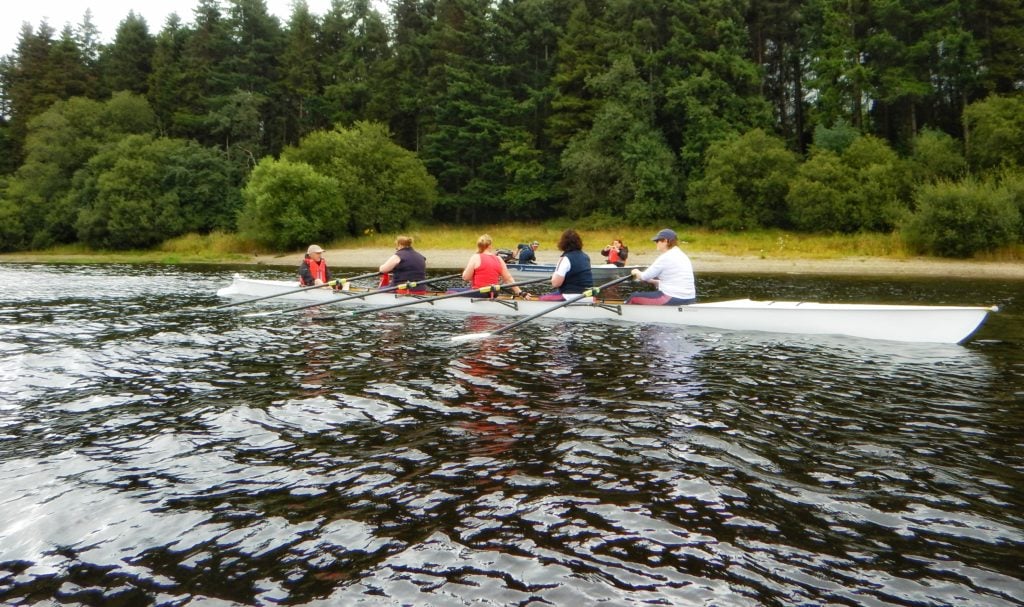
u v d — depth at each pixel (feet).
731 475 11.98
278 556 9.29
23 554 9.43
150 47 192.03
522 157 151.84
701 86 129.08
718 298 47.96
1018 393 17.93
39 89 186.29
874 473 12.10
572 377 19.95
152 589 8.51
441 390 18.44
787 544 9.44
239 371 21.33
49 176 152.25
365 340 27.22
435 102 161.07
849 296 48.16
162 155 145.59
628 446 13.55
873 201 99.50
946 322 25.00
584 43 146.72
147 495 11.39
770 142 118.93
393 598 8.18
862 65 128.88
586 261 31.86
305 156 137.39
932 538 9.59
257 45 176.55
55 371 21.52
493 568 8.85
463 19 165.37
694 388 18.52
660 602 8.00
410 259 37.29
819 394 17.87
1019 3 122.21
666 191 126.72
